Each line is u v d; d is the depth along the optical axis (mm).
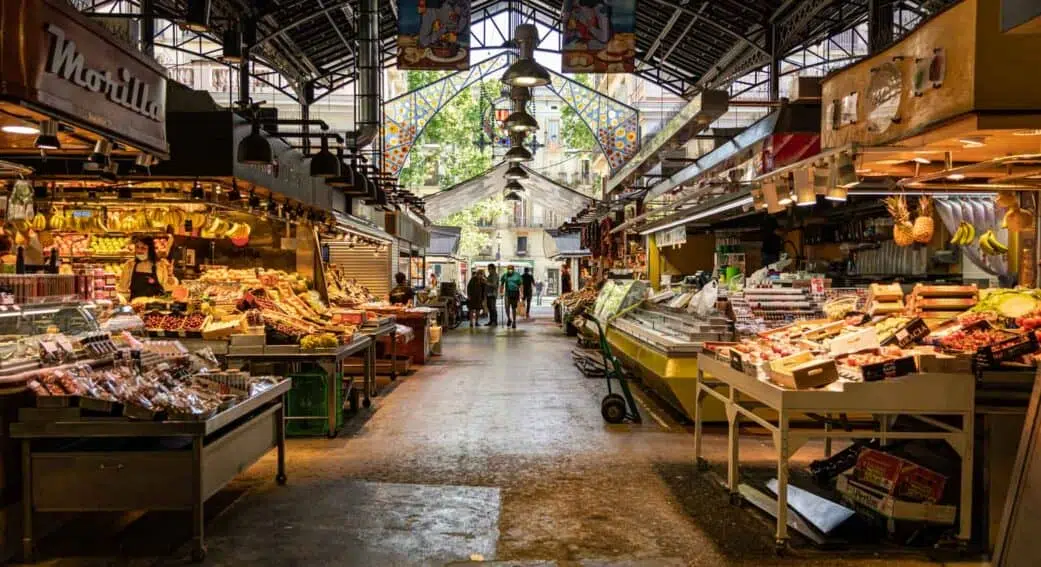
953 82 4008
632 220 17234
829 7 12547
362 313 9570
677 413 8539
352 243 14945
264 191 8602
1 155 6371
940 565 4125
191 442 4535
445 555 4199
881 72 4742
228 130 7234
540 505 5133
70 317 5199
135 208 9336
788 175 6031
